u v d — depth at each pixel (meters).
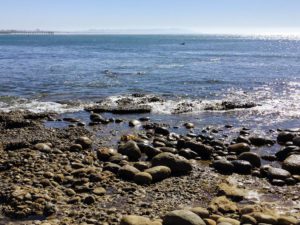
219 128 19.69
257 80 38.00
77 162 13.48
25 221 9.41
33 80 35.12
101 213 9.69
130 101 26.17
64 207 10.10
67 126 19.66
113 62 57.03
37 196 10.39
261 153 15.54
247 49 112.62
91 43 152.62
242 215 9.48
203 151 14.97
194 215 8.95
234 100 27.55
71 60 59.69
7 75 38.16
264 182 12.29
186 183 11.96
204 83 35.47
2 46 116.56
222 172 13.16
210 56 75.62
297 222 8.93
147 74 41.44
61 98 27.25
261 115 23.00
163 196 10.98
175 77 39.25
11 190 10.70
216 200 10.40
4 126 19.05
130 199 10.70
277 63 58.84
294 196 11.19
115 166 12.82
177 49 106.31
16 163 12.95
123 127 19.61
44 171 12.38
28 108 23.84
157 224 8.77
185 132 18.81
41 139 16.47
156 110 23.88
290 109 24.83
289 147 14.98
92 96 28.11
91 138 17.25
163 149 14.95
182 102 26.38
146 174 11.94
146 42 173.50
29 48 103.44
